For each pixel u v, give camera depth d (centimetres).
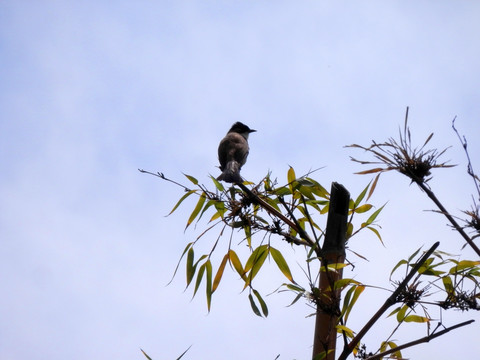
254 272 632
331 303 517
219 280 638
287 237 590
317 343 520
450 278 543
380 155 470
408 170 461
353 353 536
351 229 599
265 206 605
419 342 475
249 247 642
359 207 654
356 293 539
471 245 422
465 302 485
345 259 562
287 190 643
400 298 497
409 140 469
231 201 627
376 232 628
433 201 455
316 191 646
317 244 546
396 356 536
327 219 569
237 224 619
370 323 492
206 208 655
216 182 632
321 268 547
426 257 501
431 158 462
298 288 532
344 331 493
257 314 619
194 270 648
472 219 426
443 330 475
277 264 635
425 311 541
